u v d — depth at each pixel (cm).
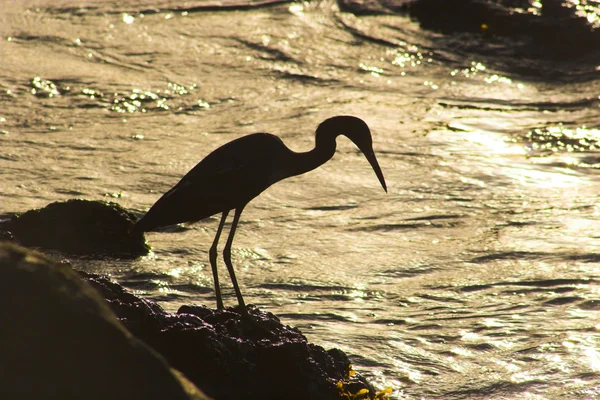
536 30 2520
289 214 1457
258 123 1925
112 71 2269
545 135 1892
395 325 1023
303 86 2202
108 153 1727
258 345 742
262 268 1222
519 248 1303
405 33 2597
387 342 965
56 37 2528
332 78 2266
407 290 1149
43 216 1267
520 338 981
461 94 2178
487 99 2147
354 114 2000
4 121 1894
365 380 795
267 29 2614
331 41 2534
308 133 1847
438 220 1437
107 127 1891
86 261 1215
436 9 2698
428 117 2000
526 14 2584
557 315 1052
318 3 2847
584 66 2386
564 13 2575
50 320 374
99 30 2595
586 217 1442
